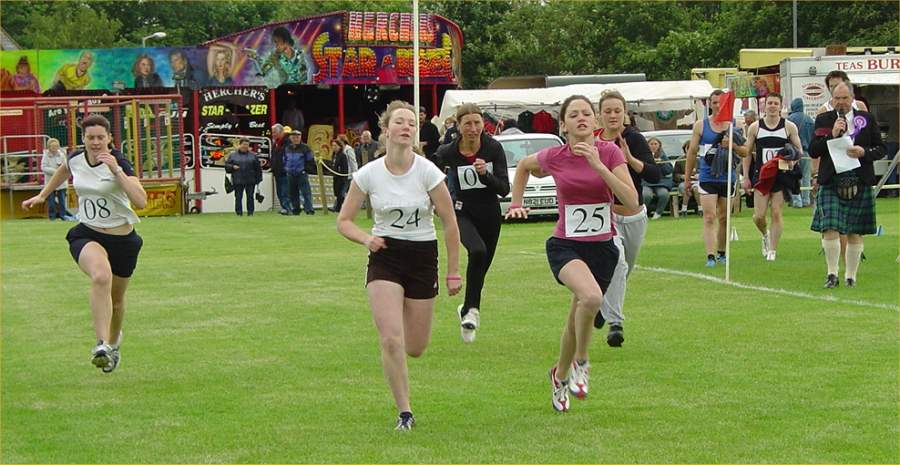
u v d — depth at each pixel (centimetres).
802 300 2736
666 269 3341
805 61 6006
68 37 13112
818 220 2930
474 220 2384
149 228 5453
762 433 1596
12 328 2564
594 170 1712
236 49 7469
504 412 1736
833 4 9700
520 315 2630
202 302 2905
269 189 7356
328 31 7406
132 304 2880
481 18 12019
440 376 1995
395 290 1659
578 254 1736
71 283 3350
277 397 1856
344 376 2011
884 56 6028
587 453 1512
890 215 4988
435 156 2380
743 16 10175
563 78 7325
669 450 1520
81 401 1848
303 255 4044
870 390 1830
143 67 7481
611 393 1841
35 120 6775
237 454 1529
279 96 7938
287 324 2564
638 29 11344
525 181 1803
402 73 7538
